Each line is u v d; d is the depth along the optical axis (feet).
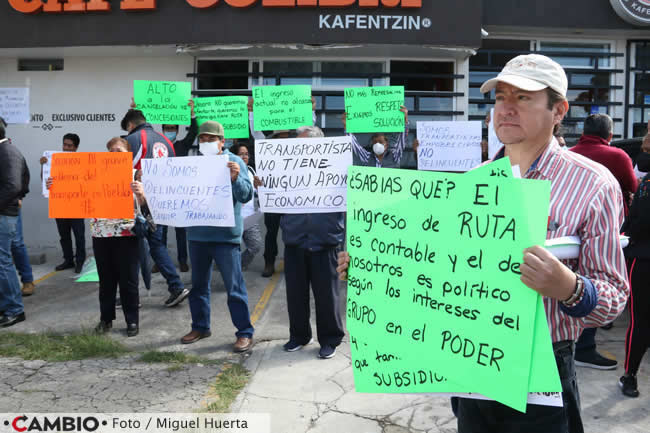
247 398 10.65
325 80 24.23
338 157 12.27
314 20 21.61
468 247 4.81
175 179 13.01
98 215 13.50
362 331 5.54
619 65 25.50
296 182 12.43
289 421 9.71
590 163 4.80
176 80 24.39
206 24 21.88
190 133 20.86
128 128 16.35
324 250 12.73
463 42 21.84
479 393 4.82
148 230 14.26
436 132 19.84
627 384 10.77
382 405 10.35
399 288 5.26
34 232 25.16
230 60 24.25
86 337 14.02
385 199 5.36
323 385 11.27
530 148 5.13
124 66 24.40
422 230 5.10
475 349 4.76
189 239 13.74
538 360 4.45
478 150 19.69
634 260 10.57
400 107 17.69
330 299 12.78
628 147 16.92
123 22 22.16
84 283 20.16
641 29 23.91
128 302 14.52
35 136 24.75
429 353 5.05
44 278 20.95
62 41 22.41
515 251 4.53
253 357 12.96
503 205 4.58
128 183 13.29
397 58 23.99
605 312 4.44
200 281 13.94
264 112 18.24
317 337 13.21
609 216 4.58
